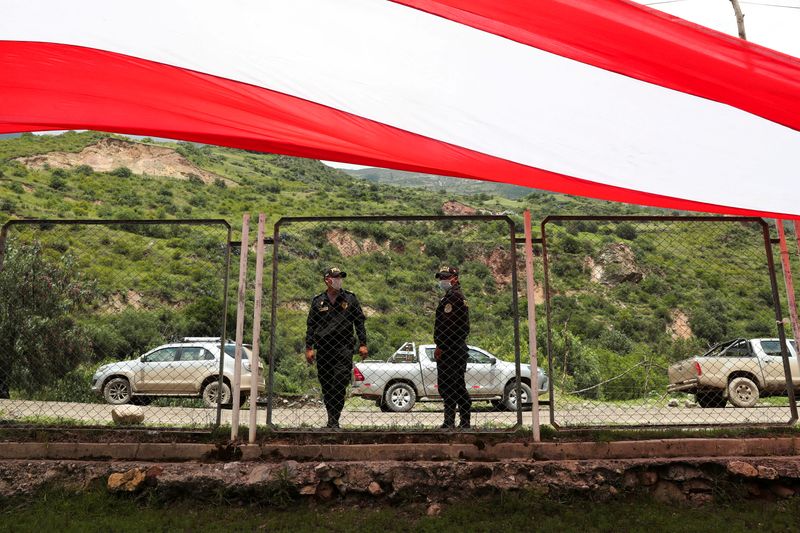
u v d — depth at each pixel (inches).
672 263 992.2
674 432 231.3
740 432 230.4
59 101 208.5
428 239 1070.4
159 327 587.8
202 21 200.4
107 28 195.6
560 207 2736.2
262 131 216.1
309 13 202.4
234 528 186.2
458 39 207.3
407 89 207.9
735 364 492.7
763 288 814.5
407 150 221.6
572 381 677.3
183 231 1136.2
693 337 808.9
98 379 478.6
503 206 3191.4
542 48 206.1
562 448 217.3
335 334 243.8
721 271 860.0
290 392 546.9
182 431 223.0
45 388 442.6
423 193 3863.2
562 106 207.6
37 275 465.4
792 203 221.3
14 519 189.5
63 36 195.9
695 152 212.2
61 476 208.5
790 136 206.8
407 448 216.4
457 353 239.9
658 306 933.8
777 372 488.4
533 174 226.2
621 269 1070.4
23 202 1899.6
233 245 238.2
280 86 206.8
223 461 213.9
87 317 526.6
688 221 239.8
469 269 971.3
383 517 194.1
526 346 626.5
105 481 207.2
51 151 2984.7
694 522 190.2
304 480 205.9
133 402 486.9
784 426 229.0
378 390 462.9
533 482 208.4
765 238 238.8
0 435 225.3
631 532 183.3
